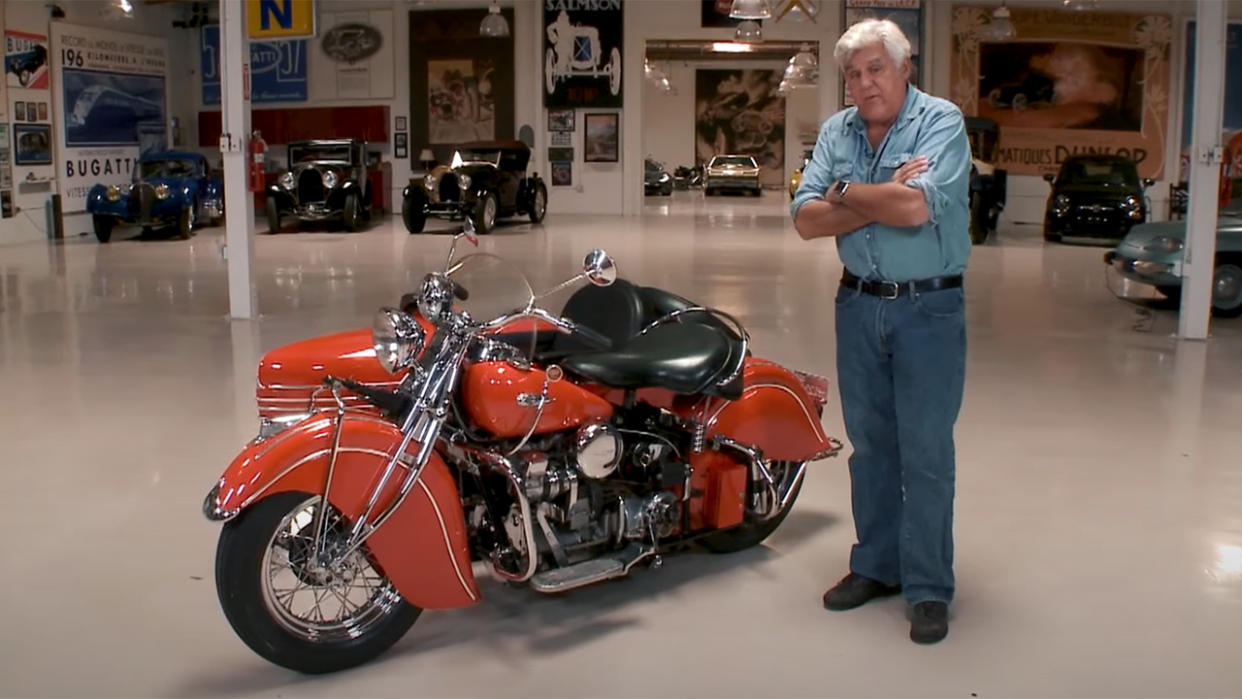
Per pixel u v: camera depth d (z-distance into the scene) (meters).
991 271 12.19
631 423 3.22
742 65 33.28
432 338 2.84
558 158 21.27
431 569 2.80
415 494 2.75
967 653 2.91
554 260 12.37
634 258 12.73
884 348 3.04
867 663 2.85
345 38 21.25
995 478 4.45
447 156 21.19
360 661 2.82
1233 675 2.77
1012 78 20.36
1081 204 15.66
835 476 4.54
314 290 9.99
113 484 4.27
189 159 16.70
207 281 10.72
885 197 2.82
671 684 2.73
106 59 18.12
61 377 6.21
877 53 2.89
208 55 20.95
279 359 3.09
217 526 3.82
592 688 2.71
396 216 20.64
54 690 2.68
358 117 21.17
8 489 4.21
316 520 2.71
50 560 3.51
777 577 3.45
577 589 3.34
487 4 20.78
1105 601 3.24
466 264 2.99
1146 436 5.10
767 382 3.54
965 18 20.19
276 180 17.00
